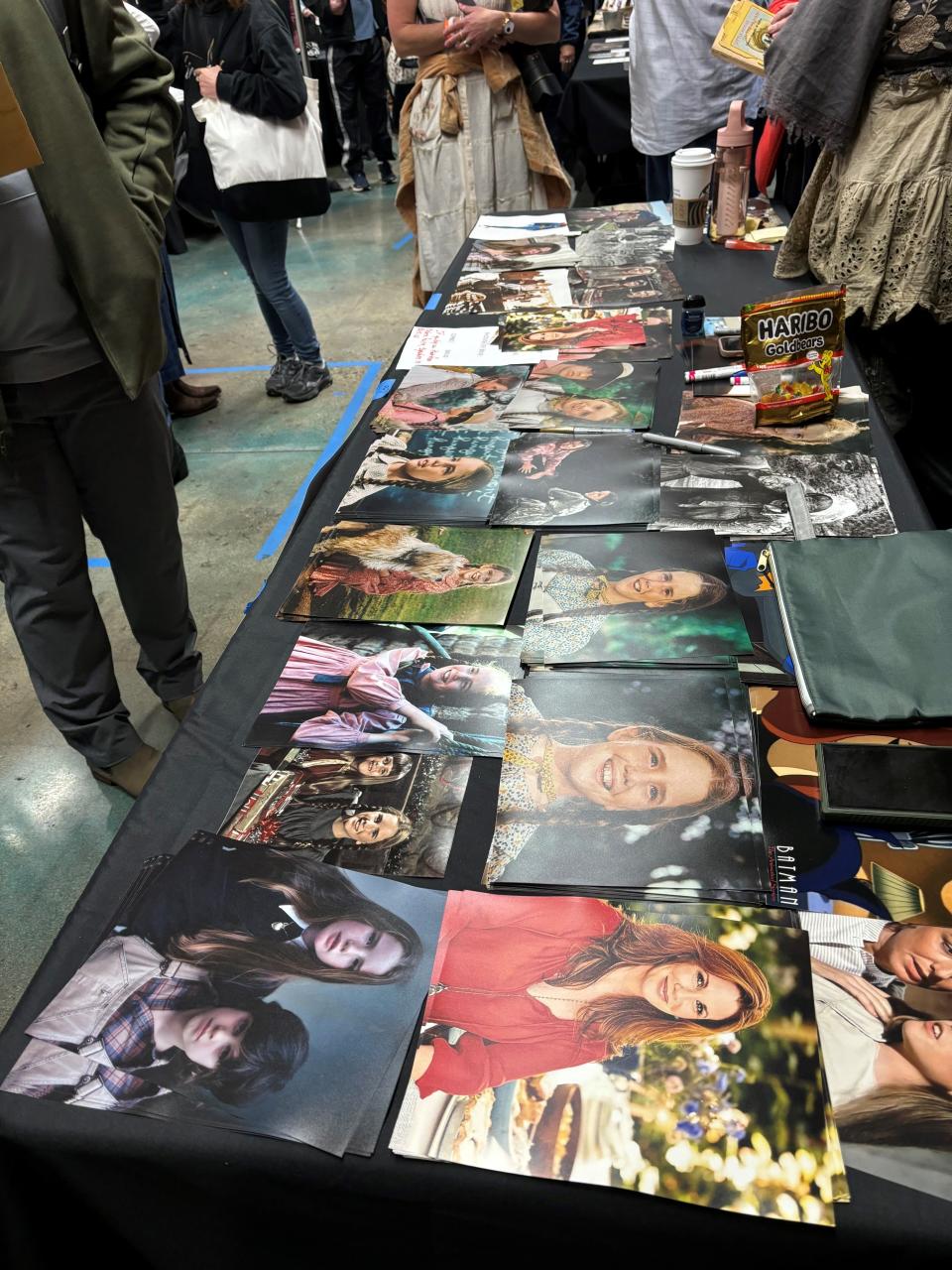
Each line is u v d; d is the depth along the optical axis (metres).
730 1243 0.58
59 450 1.61
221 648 2.45
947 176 1.70
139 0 3.94
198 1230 0.69
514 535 1.26
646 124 3.34
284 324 3.69
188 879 0.83
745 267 2.15
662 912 0.76
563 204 3.14
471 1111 0.64
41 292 1.42
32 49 1.28
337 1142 0.64
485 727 0.96
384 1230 0.65
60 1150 0.66
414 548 1.25
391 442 1.52
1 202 1.34
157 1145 0.65
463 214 3.02
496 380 1.71
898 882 0.77
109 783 2.03
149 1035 0.71
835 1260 0.58
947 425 2.14
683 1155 0.61
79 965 0.78
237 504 3.11
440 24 2.77
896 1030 0.67
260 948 0.76
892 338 2.00
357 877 0.82
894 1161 0.60
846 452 1.37
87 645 1.79
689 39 3.10
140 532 1.78
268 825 0.88
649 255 2.29
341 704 1.00
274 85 2.90
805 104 1.76
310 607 1.16
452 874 0.82
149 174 1.48
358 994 0.72
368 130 6.70
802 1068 0.65
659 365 1.72
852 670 0.95
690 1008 0.69
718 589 1.11
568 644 1.05
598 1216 0.60
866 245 1.83
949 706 0.90
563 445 1.46
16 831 1.97
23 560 1.64
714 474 1.35
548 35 2.78
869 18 1.64
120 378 1.47
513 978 0.72
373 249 5.48
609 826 0.83
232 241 3.44
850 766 0.85
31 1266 0.70
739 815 0.83
